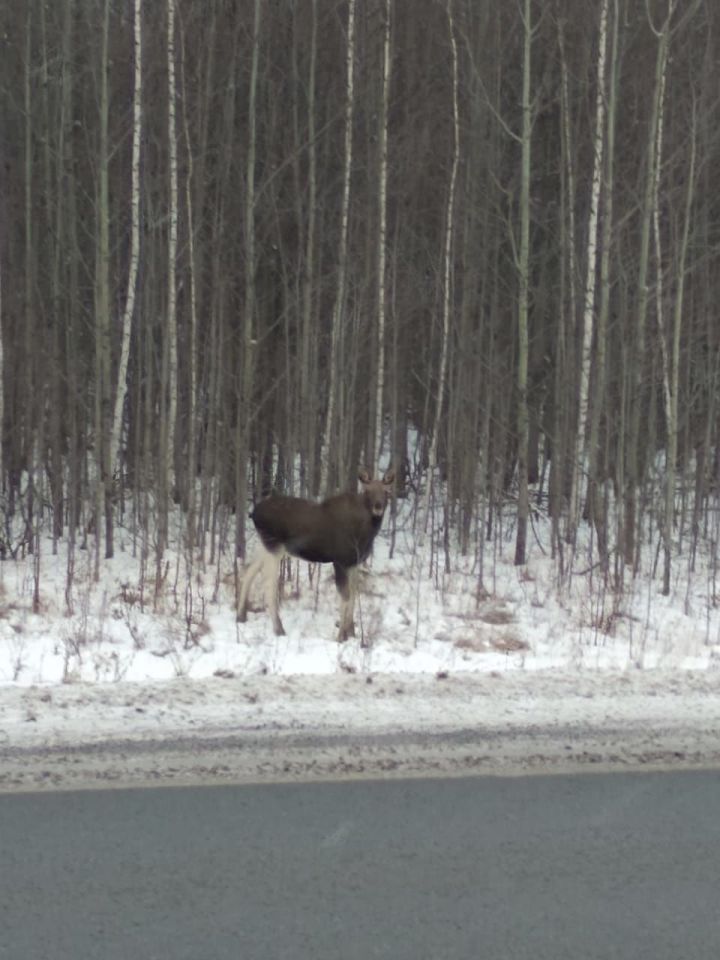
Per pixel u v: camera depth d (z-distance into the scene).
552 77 17.53
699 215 17.39
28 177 14.70
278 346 17.45
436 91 18.19
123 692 7.60
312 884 5.21
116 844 5.58
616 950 4.68
